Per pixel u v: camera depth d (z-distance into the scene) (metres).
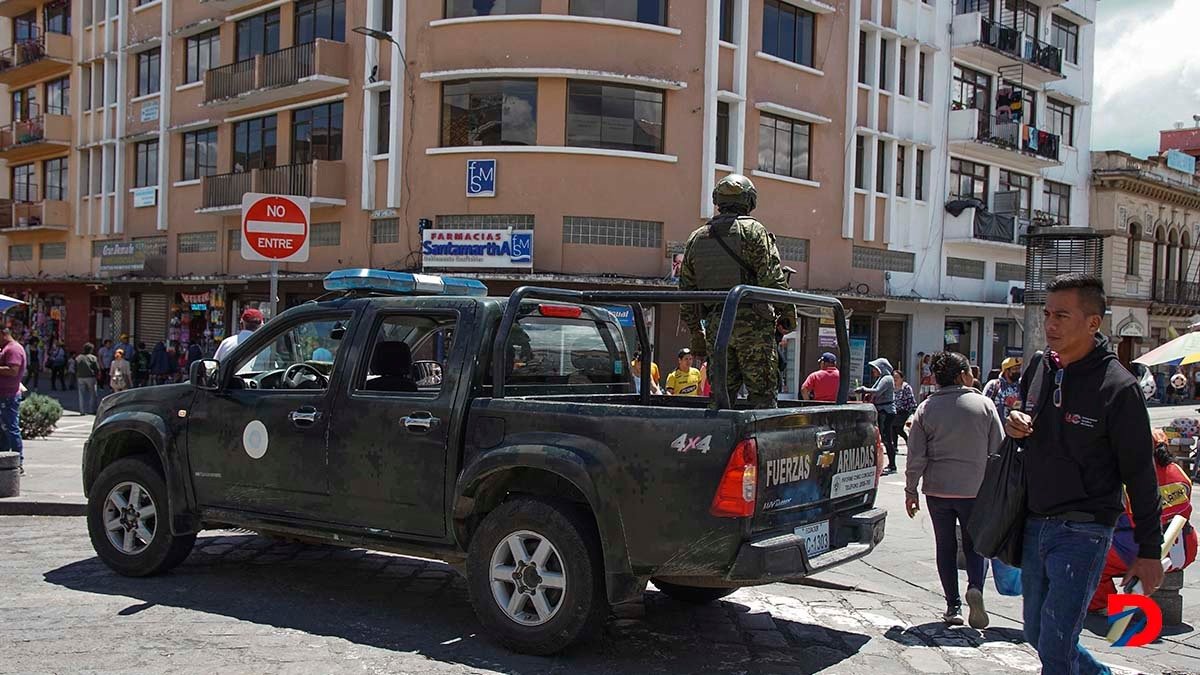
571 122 20.66
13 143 34.25
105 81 31.02
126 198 30.23
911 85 27.00
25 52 33.50
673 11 21.11
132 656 5.00
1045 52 30.83
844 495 5.46
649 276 21.00
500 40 20.52
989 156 30.03
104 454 6.93
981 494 4.12
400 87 21.58
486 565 5.23
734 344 5.65
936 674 5.18
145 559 6.55
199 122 27.05
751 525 4.66
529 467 5.22
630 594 4.93
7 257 36.12
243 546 7.73
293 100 24.55
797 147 23.83
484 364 5.49
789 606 6.48
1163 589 6.28
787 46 23.56
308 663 4.95
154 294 29.06
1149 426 3.69
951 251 28.62
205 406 6.32
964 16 28.14
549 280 20.20
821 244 24.28
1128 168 35.28
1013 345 30.94
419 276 6.71
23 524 8.68
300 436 5.90
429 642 5.38
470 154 20.77
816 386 12.07
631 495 4.85
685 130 21.25
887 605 6.59
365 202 22.39
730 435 4.64
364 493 5.66
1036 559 3.89
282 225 9.37
